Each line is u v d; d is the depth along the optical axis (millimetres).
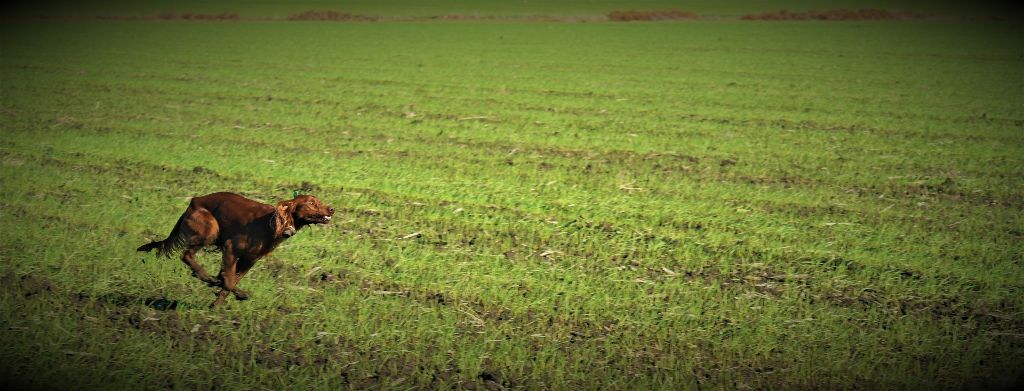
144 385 7211
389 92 26016
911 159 16453
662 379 7457
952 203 13250
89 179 14117
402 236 11203
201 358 7680
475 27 59688
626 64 34969
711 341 8094
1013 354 7863
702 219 12125
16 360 7539
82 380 7219
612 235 11328
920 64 35125
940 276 9828
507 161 16031
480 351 7871
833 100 24609
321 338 8094
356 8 79188
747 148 17438
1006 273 9859
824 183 14641
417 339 8102
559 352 7914
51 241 10602
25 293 9016
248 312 8531
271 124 19984
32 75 29094
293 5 82062
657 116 21594
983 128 19859
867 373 7480
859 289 9445
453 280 9547
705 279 9773
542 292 9211
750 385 7336
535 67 33625
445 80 29172
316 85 27625
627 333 8250
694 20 69562
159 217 11828
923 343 8016
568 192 13594
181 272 9594
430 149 17094
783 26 61062
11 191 13211
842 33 53906
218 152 16500
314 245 10648
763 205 13078
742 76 30891
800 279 9773
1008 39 47938
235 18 65000
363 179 14359
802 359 7742
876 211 12727
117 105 22719
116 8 71438
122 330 8188
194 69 31875
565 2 92688
